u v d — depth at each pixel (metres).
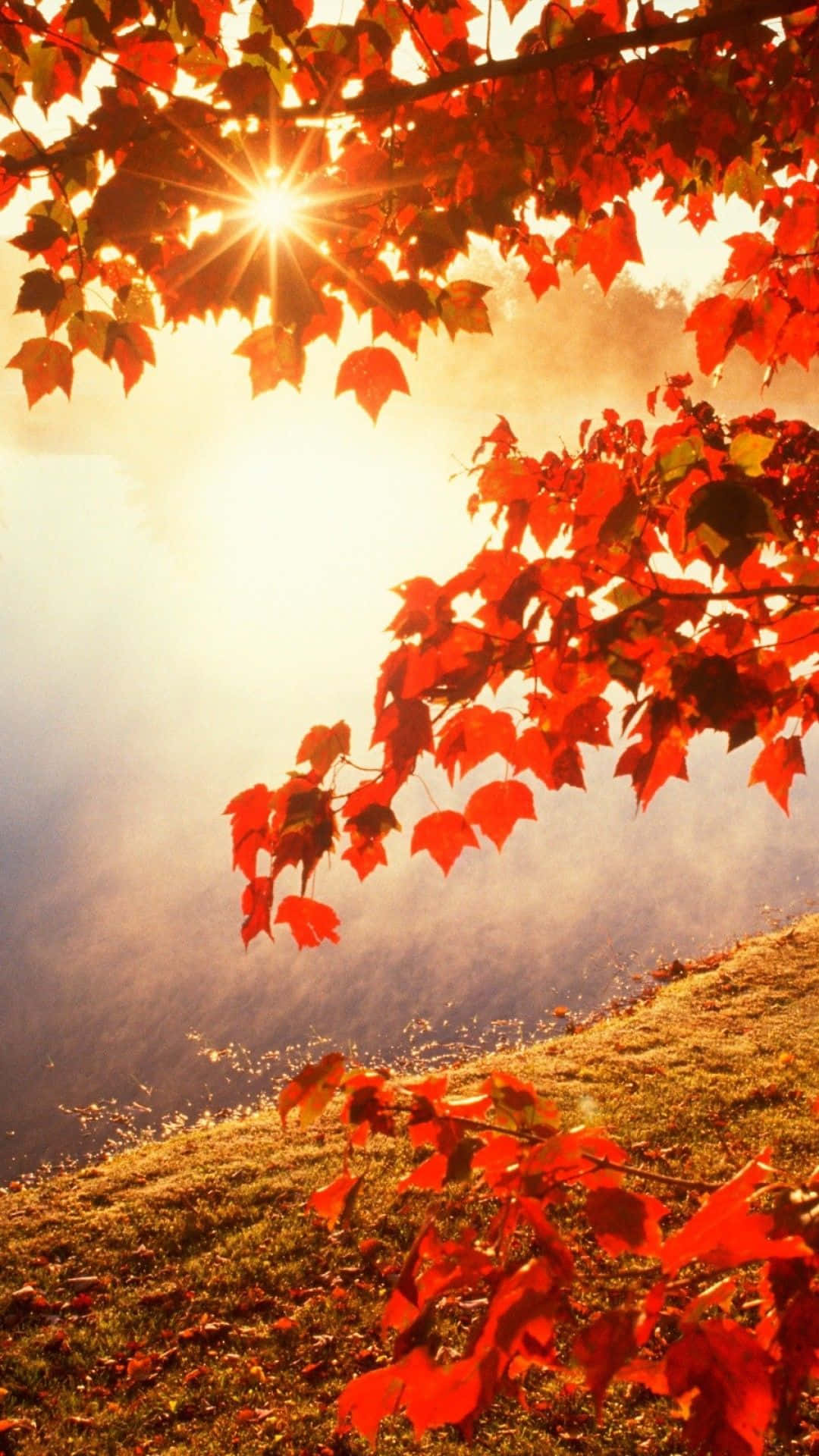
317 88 2.19
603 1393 1.30
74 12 2.21
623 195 2.77
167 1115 8.57
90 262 2.23
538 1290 1.38
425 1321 1.49
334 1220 1.76
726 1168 6.50
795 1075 7.90
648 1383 1.33
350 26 2.26
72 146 2.02
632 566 1.92
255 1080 9.05
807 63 2.55
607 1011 10.02
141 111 1.96
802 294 2.68
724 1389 1.25
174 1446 4.60
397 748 1.85
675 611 1.76
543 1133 1.73
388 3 2.42
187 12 2.24
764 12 1.91
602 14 2.41
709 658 1.71
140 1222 6.48
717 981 10.12
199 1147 7.63
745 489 1.60
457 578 1.95
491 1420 4.58
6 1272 6.04
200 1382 5.01
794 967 10.32
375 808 1.90
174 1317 5.53
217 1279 5.82
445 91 2.02
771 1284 1.27
